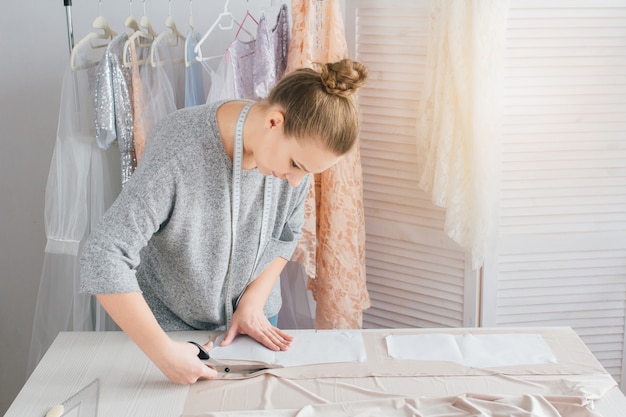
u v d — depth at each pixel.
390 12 2.46
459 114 2.34
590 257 2.57
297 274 2.73
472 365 1.75
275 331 1.90
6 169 2.85
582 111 2.43
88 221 2.42
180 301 1.92
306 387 1.68
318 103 1.53
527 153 2.46
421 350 1.81
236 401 1.64
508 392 1.64
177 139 1.70
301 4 2.38
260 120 1.68
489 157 2.33
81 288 1.64
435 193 2.40
